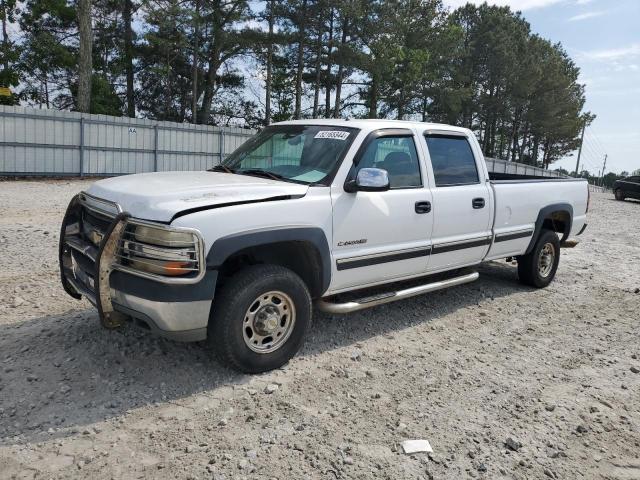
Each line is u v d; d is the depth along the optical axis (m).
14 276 6.30
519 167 39.31
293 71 40.53
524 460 3.23
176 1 30.78
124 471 2.93
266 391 3.86
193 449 3.14
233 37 34.47
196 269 3.60
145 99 39.62
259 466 3.01
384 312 5.79
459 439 3.41
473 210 5.69
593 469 3.20
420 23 43.78
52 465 2.96
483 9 57.56
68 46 34.62
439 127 5.62
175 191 3.83
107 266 3.63
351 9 33.84
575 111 69.25
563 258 9.64
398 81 44.09
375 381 4.14
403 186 5.05
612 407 3.96
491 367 4.54
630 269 8.84
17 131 18.78
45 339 4.51
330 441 3.29
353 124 4.90
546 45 65.44
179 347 4.47
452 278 5.82
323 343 4.83
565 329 5.63
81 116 20.08
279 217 4.01
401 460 3.15
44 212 11.33
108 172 21.17
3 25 31.12
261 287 3.94
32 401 3.57
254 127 43.22
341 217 4.43
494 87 57.03
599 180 98.00
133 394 3.74
